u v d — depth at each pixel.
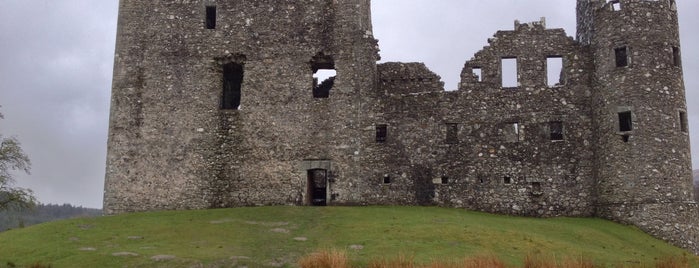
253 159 40.62
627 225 36.06
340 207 38.50
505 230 31.70
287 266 24.92
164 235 31.20
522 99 39.91
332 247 27.39
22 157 50.00
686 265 25.83
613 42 38.09
